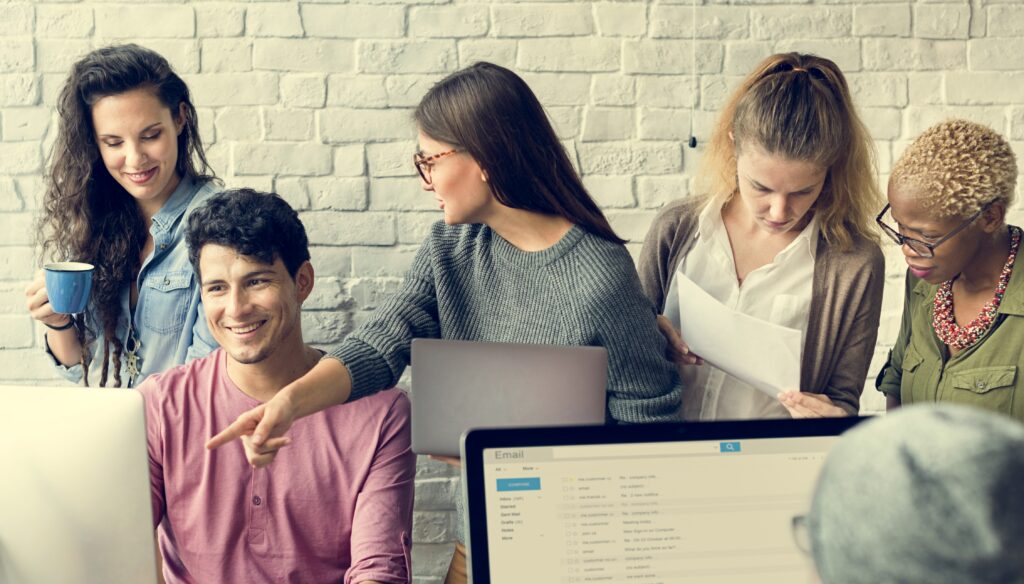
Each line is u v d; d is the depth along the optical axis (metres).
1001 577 0.25
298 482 1.49
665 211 1.83
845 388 1.71
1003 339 1.43
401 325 1.55
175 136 2.05
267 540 1.50
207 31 2.38
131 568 1.05
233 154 2.42
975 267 1.46
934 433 0.27
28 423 1.03
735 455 0.81
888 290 2.48
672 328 1.67
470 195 1.43
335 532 1.51
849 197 1.65
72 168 2.03
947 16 2.40
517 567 0.78
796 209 1.58
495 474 0.79
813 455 0.81
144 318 2.04
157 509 1.51
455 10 2.39
